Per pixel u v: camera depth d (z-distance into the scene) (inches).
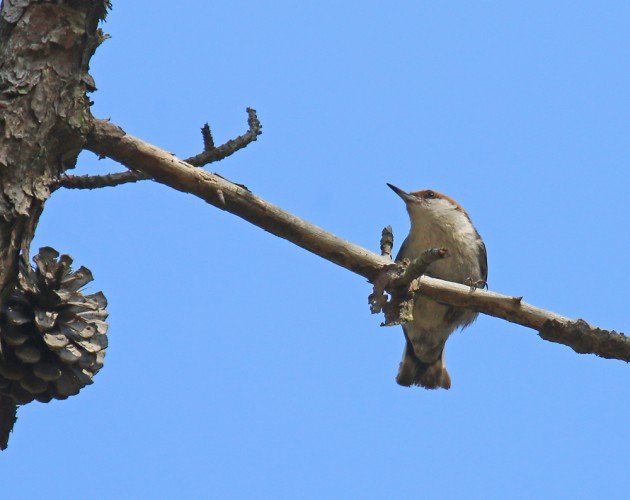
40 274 229.1
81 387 232.1
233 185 266.8
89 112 234.4
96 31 229.9
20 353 222.1
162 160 257.0
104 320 242.5
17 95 215.5
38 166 216.2
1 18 225.0
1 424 229.3
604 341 285.4
